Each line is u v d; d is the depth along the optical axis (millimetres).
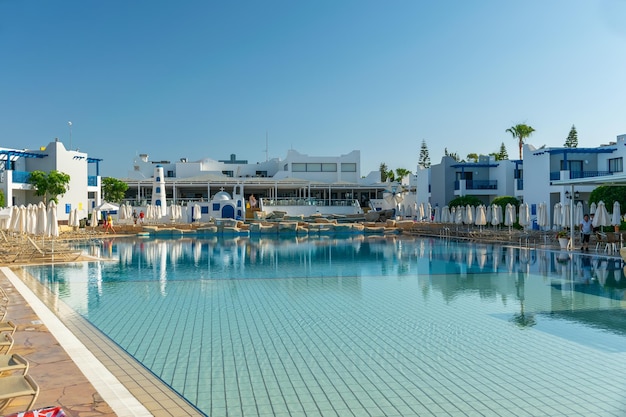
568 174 34438
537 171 38031
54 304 11266
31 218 20781
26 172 40062
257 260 21062
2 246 21156
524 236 26969
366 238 36406
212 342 8227
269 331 8961
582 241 22078
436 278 15258
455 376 6566
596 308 10562
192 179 58500
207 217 52344
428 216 43625
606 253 20781
